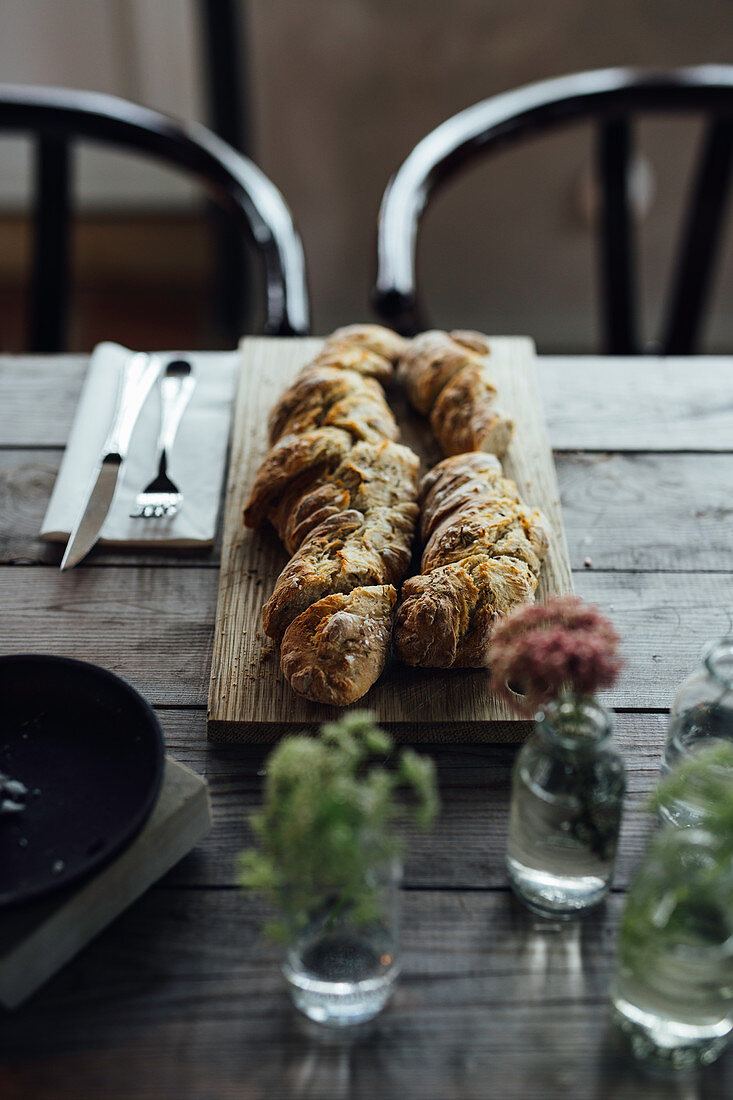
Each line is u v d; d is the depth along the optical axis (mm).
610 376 1329
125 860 859
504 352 1318
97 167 2959
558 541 1114
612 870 871
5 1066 813
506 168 2721
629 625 1067
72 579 1106
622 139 1661
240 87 2520
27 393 1305
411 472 1115
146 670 1032
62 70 2754
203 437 1224
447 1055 818
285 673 976
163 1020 832
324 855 749
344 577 1007
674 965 770
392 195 1516
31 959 828
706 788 797
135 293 3191
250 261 2891
